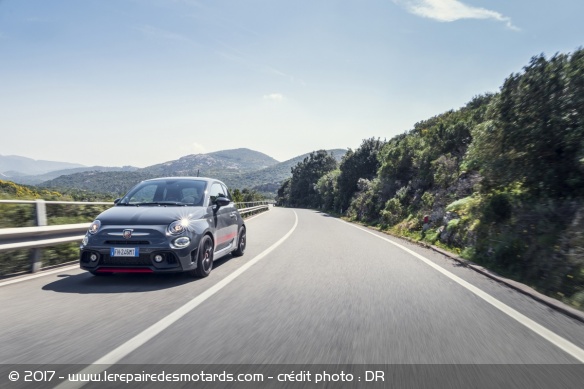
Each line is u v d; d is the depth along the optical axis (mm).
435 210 16969
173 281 6387
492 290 6168
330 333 3986
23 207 8125
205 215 7082
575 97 8859
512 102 10078
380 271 7586
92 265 6098
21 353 3381
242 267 7742
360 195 39312
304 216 34594
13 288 5805
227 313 4625
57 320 4301
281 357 3359
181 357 3330
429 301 5383
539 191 9617
